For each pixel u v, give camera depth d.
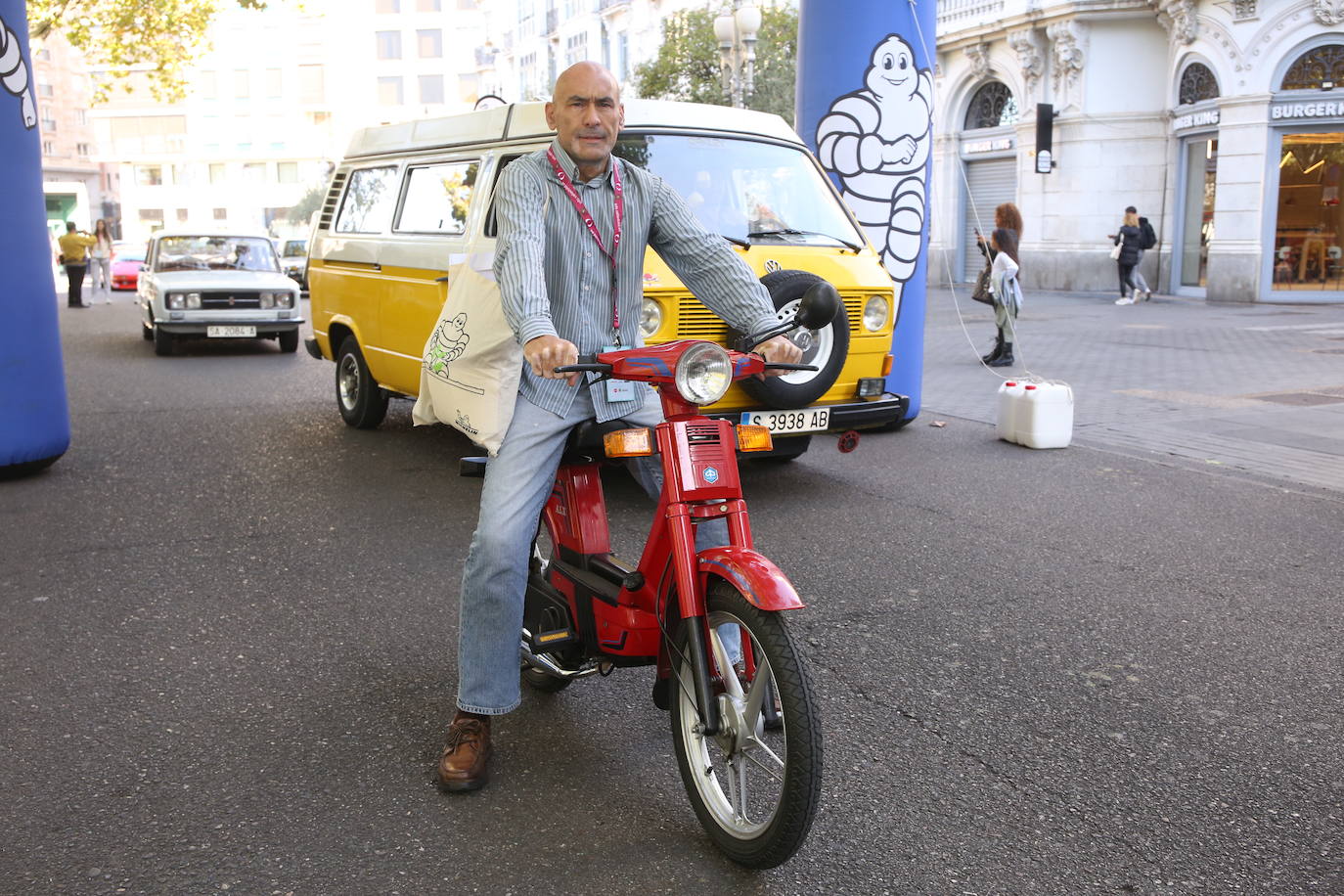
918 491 7.19
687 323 6.32
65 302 30.34
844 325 6.69
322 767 3.58
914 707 4.00
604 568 3.47
